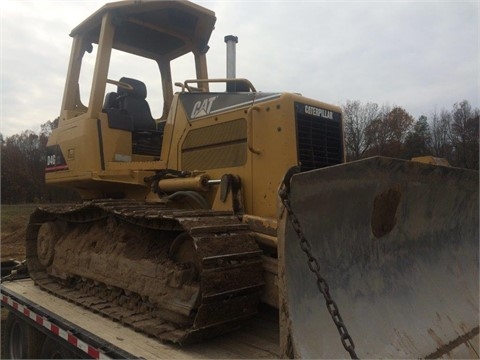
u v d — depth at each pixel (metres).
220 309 3.11
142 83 6.10
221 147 4.40
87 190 6.16
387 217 3.22
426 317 3.37
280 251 2.59
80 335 3.65
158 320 3.69
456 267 3.88
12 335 5.34
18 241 18.12
